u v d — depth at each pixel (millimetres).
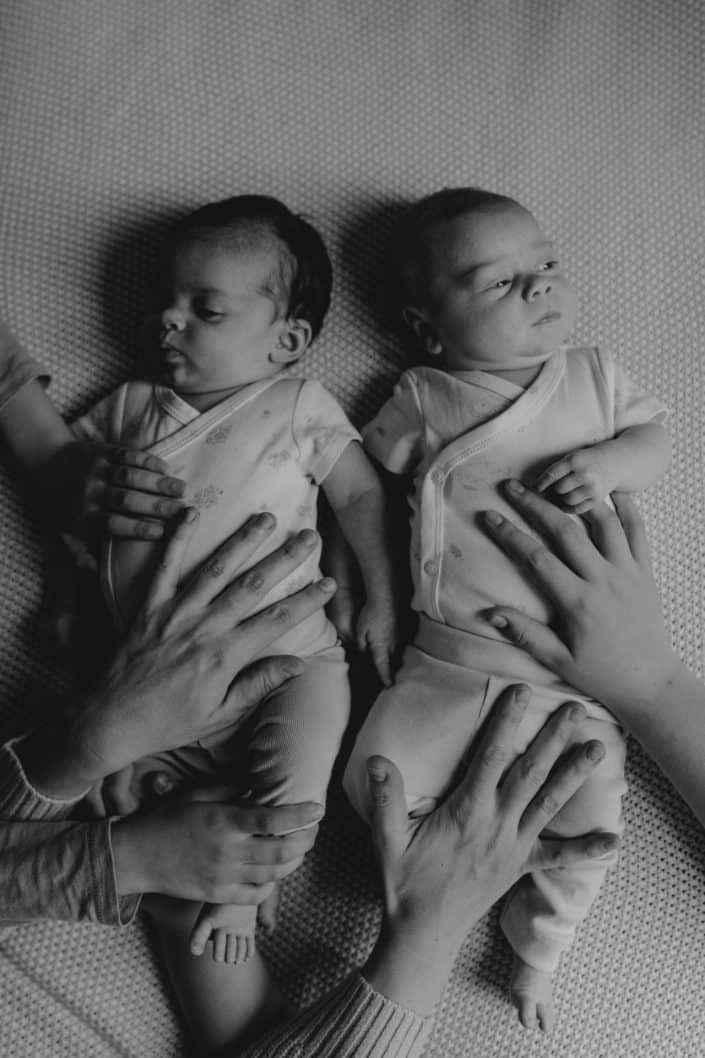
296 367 1151
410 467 1083
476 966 1078
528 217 1057
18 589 1107
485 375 1056
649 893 1087
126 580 1002
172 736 946
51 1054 1054
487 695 989
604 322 1178
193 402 1060
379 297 1166
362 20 1235
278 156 1198
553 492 1018
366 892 1092
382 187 1195
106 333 1149
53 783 955
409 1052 949
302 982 1081
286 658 980
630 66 1240
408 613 1080
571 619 969
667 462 1048
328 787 1103
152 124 1196
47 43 1206
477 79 1229
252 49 1222
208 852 922
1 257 1152
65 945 1079
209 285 1024
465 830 958
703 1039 1070
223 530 997
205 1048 1042
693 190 1216
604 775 1004
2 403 1062
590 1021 1070
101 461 1012
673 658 992
